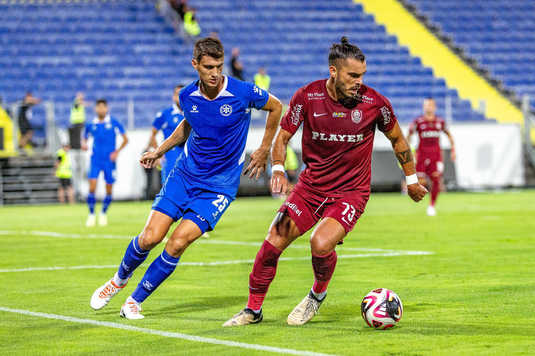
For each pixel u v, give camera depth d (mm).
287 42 55656
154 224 10047
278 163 9797
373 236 21672
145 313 10547
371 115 9617
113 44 52438
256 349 8195
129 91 49750
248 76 52219
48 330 9422
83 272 15109
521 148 48781
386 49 56594
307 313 9727
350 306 10938
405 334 8945
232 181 10273
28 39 51656
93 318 10211
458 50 57344
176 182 10250
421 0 61688
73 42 52062
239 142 10227
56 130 43281
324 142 9602
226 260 16766
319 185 9711
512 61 58000
